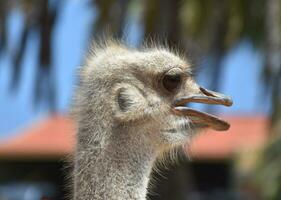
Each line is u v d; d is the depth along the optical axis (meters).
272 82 18.36
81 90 7.38
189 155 7.61
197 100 7.49
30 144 27.66
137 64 7.36
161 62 7.41
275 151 21.73
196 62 8.23
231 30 17.39
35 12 16.14
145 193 7.26
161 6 14.02
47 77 16.14
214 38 17.14
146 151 7.32
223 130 7.57
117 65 7.31
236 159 25.97
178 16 14.01
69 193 7.40
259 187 23.11
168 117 7.43
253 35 18.14
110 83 7.25
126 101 7.26
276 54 18.33
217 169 27.83
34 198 26.97
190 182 14.48
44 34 16.05
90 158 7.16
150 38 8.77
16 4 16.27
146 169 7.29
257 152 23.84
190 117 7.50
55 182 27.11
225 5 17.17
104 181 7.14
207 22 17.23
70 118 7.45
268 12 17.84
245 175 24.61
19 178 27.38
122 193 7.16
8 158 27.69
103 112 7.20
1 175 27.52
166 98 7.41
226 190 27.44
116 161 7.18
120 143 7.20
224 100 7.52
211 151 27.58
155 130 7.37
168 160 7.59
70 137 7.40
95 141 7.16
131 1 15.80
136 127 7.27
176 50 7.91
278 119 18.25
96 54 7.59
